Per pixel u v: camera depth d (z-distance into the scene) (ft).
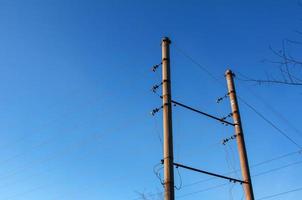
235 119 68.13
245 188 59.82
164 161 50.16
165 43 64.34
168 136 52.44
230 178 59.36
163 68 60.95
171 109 56.18
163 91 58.08
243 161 62.59
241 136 65.87
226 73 75.05
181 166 51.42
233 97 70.74
